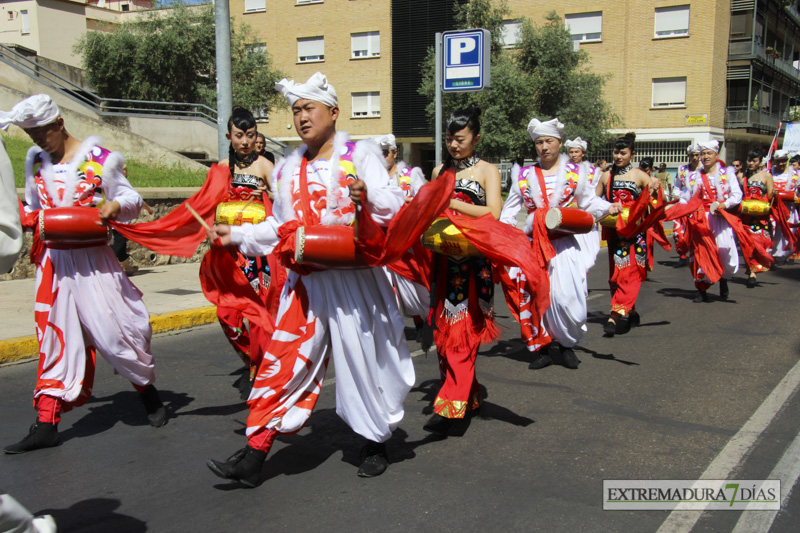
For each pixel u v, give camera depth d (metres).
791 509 3.41
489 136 28.83
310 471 3.91
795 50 49.34
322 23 37.28
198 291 9.09
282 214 3.66
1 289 8.91
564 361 6.11
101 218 4.16
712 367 6.01
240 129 5.35
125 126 17.50
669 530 3.21
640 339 7.12
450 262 4.40
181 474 3.90
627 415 4.81
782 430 4.49
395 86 36.34
